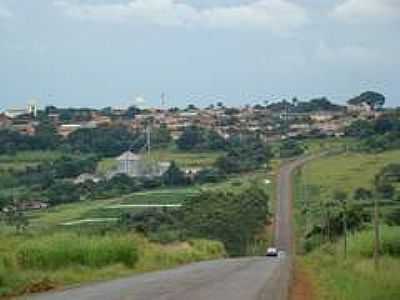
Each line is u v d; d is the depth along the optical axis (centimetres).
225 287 4078
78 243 5328
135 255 6012
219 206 14025
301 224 15250
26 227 8988
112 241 5844
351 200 12175
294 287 4381
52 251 4838
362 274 4991
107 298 3178
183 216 13450
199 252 9481
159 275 5128
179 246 9719
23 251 4709
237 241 13575
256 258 10062
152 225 12381
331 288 4419
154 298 3197
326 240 11156
